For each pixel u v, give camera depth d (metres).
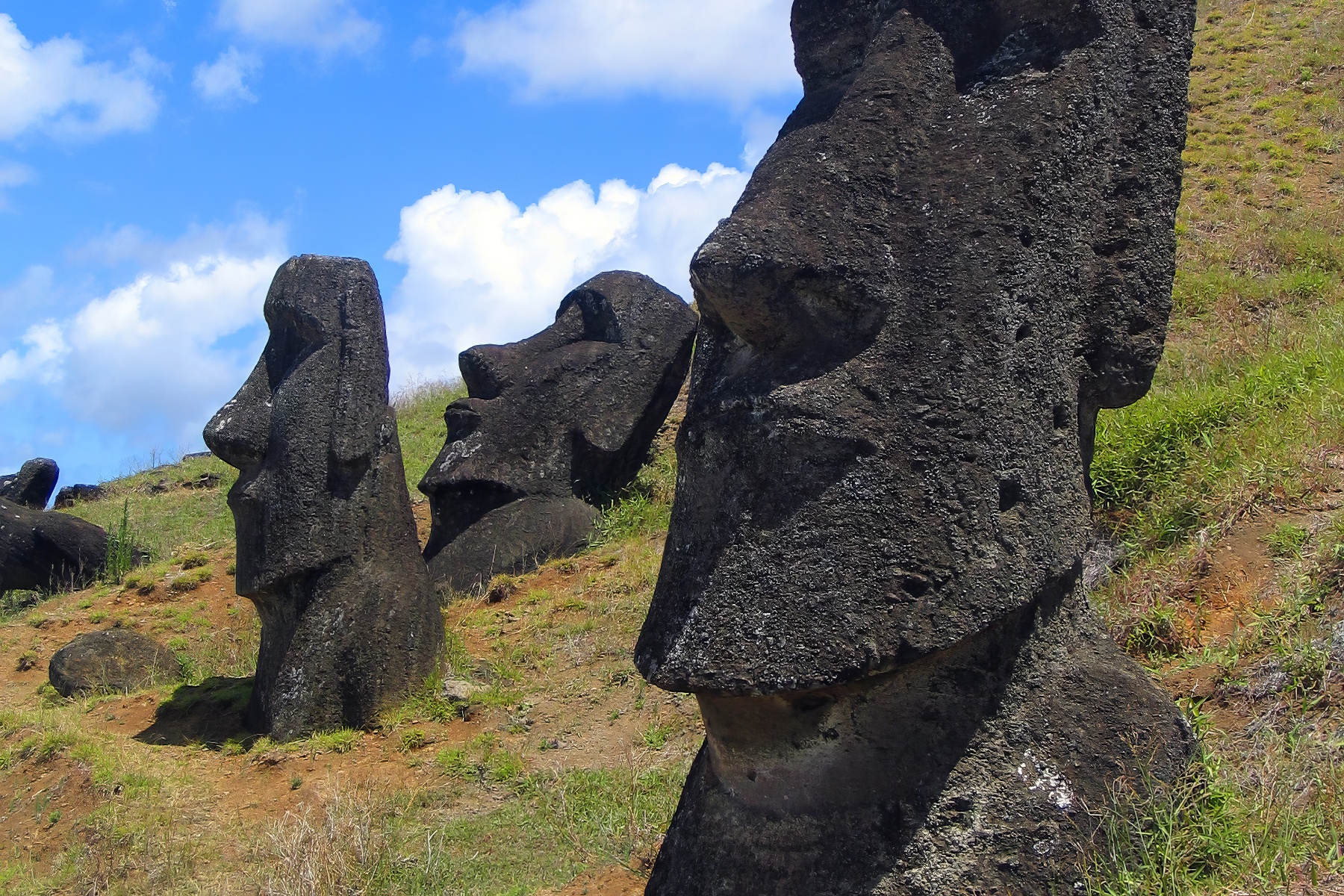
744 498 3.26
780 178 3.44
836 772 3.26
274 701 7.06
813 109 3.64
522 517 10.05
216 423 7.46
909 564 3.14
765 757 3.32
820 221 3.34
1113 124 3.61
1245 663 4.68
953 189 3.37
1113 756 3.37
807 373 3.29
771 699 3.24
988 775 3.26
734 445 3.32
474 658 7.67
